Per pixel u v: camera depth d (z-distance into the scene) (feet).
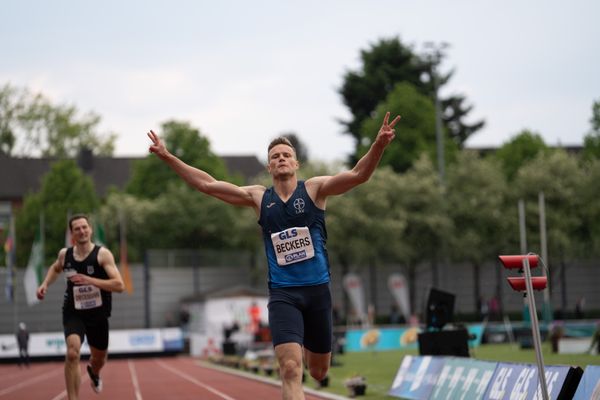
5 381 195.83
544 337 271.49
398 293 374.22
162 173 506.89
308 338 54.29
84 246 77.77
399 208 413.18
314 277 52.54
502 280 443.73
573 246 421.18
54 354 318.24
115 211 464.65
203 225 470.80
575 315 429.38
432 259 428.56
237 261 439.22
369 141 541.75
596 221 422.82
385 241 406.62
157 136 55.16
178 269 421.18
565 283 449.89
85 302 76.69
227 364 239.30
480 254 419.95
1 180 575.79
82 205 461.37
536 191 418.72
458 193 421.59
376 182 418.72
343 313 431.02
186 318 386.73
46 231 454.40
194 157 500.74
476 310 434.30
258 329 328.90
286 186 53.42
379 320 431.02
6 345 313.73
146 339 338.13
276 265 52.70
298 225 52.85
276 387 146.10
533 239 414.21
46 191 460.96
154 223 469.16
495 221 416.67
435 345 109.40
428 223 406.82
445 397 92.58
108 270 77.10
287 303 52.01
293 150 54.34
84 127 628.69
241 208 480.64
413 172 432.66
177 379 181.37
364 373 174.40
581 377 64.59
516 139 526.16
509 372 76.74
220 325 345.72
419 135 528.63
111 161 627.87
